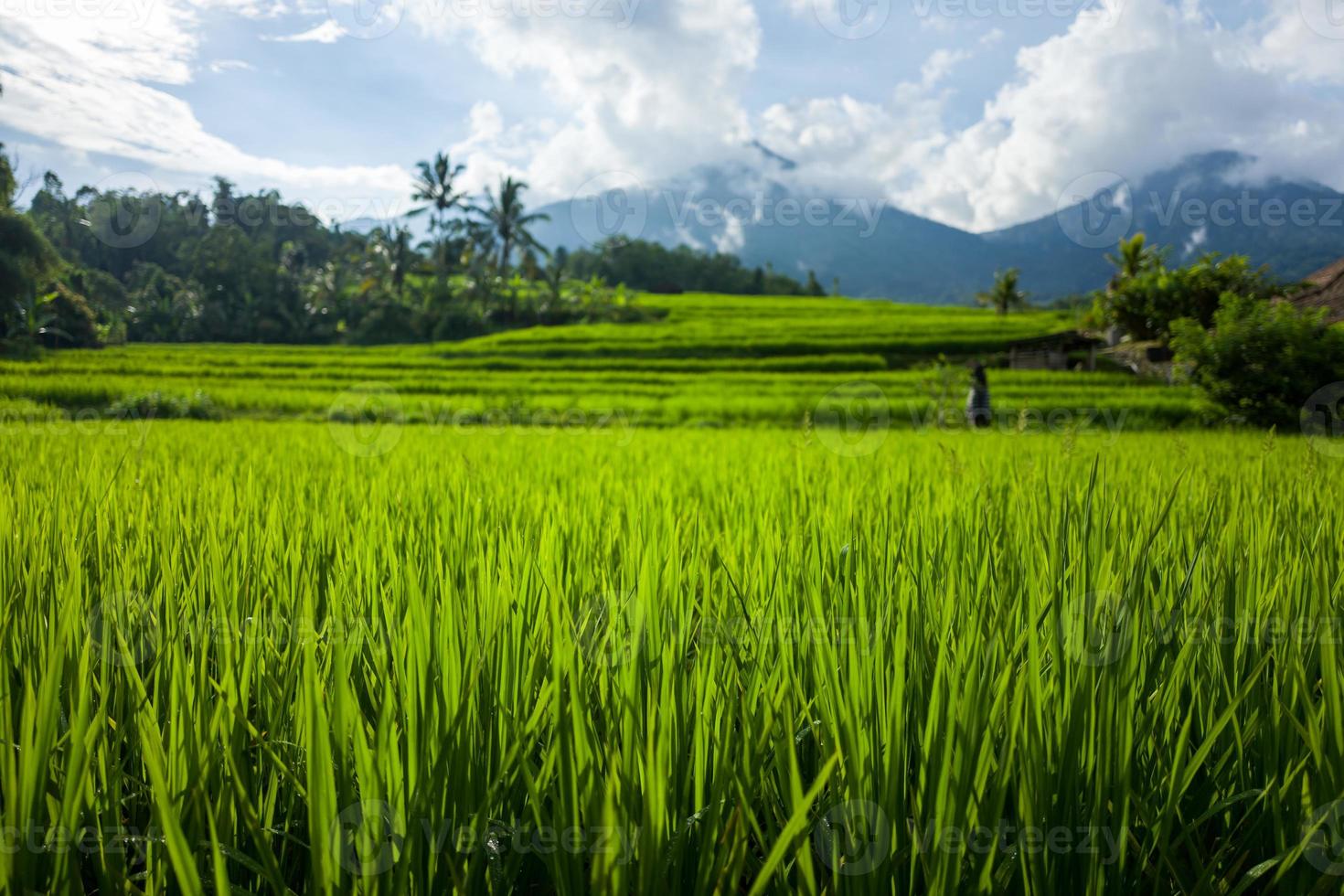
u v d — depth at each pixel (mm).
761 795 1352
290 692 1561
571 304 70125
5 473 4180
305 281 75438
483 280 69375
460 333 66625
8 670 1437
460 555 2123
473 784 1253
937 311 85250
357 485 4105
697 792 1292
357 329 68250
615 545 2551
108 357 36938
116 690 1495
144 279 71750
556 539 2328
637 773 1224
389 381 28781
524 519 3086
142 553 2242
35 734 1116
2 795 1177
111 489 3166
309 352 46469
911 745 1427
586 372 33969
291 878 1358
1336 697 1261
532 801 1153
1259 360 14453
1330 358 13938
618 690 1430
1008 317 71938
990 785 1278
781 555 2137
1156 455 6168
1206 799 1431
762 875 1018
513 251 73438
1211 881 1244
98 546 2320
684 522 2725
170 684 1438
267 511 2971
